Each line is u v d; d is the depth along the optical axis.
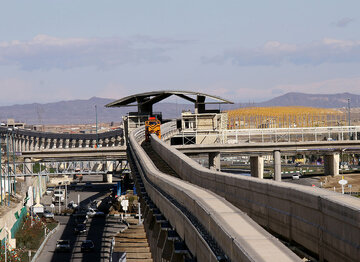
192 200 36.44
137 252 107.44
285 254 21.27
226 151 180.38
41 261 110.62
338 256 24.69
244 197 40.06
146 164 74.81
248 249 22.17
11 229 127.00
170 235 42.12
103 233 141.38
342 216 24.28
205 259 28.89
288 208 31.14
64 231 148.00
